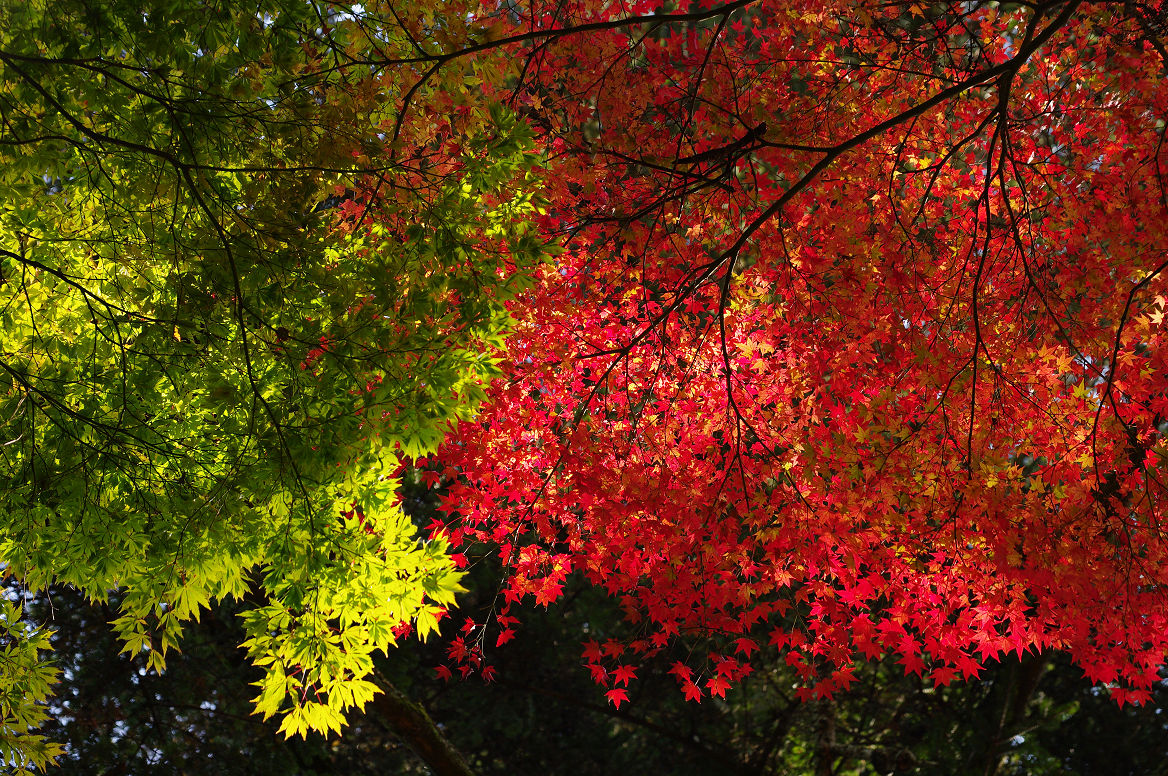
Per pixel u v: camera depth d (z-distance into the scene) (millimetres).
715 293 6355
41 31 4039
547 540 6262
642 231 6215
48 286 4824
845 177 6113
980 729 10992
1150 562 5324
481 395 4898
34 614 11242
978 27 6566
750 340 6211
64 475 4832
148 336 4664
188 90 4270
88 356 4844
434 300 4828
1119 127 5758
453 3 4887
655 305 6402
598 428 6062
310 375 4672
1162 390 5457
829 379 6215
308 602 4949
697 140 6172
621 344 6383
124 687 11320
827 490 5895
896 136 6191
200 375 4883
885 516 5641
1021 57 4504
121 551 5086
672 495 5852
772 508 5730
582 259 6375
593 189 6051
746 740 12188
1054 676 12953
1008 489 5719
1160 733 12844
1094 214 5707
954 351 6016
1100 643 5504
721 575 5844
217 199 4512
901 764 11328
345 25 4523
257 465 4641
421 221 4723
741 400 6105
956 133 6656
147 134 4293
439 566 4988
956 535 5605
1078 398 5570
